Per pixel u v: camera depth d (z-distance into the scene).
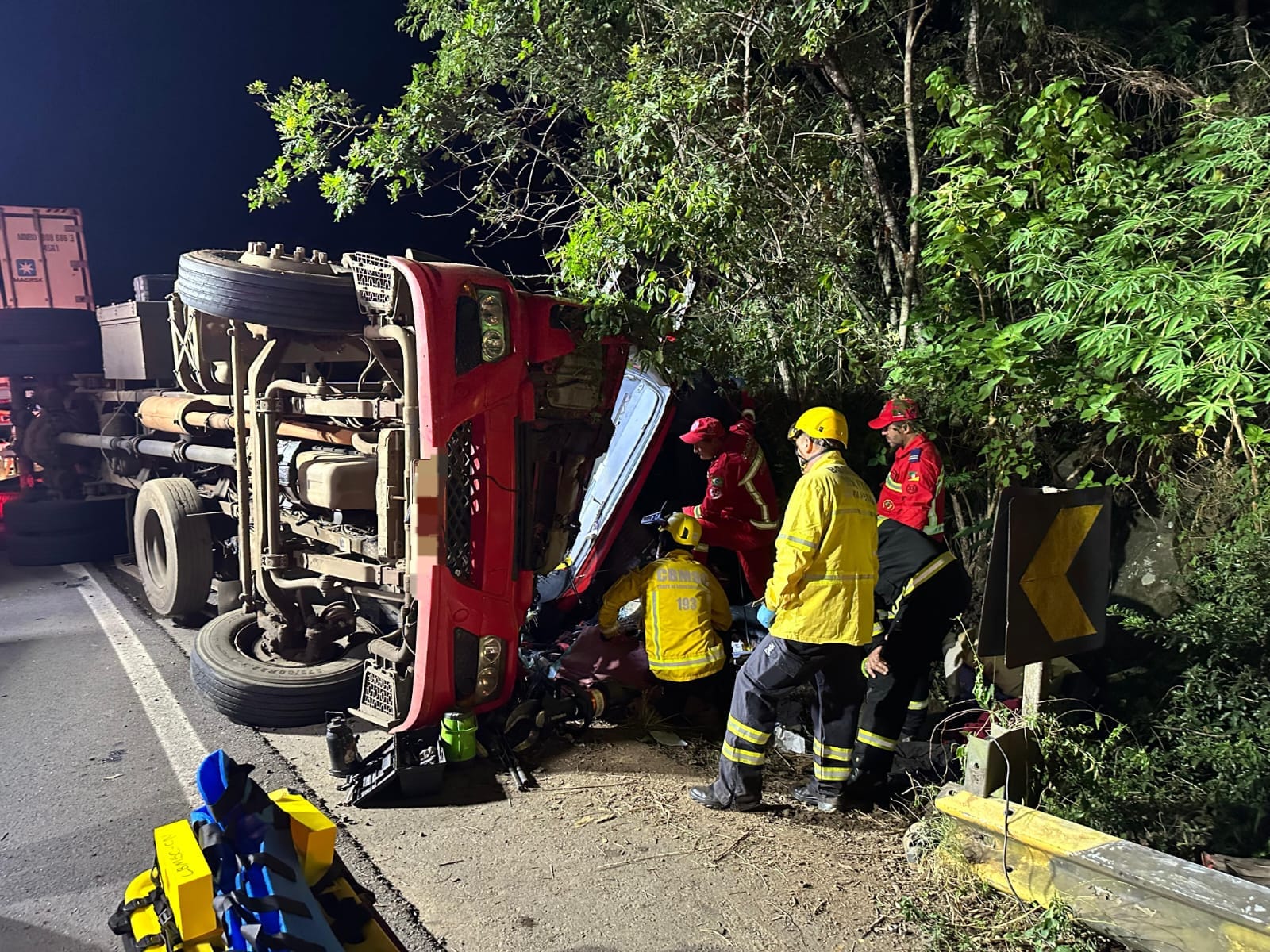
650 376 5.88
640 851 3.34
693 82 4.95
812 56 4.96
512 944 2.76
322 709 4.47
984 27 5.55
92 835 3.40
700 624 4.43
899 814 3.66
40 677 5.16
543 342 4.31
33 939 2.76
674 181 4.88
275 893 1.60
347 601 4.91
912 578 3.92
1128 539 4.95
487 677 4.12
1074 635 3.14
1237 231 3.69
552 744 4.36
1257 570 3.76
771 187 5.25
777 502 5.60
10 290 9.96
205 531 5.84
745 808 3.68
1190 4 5.63
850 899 3.03
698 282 5.61
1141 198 4.04
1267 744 3.43
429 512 3.81
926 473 4.02
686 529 4.53
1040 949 2.59
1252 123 3.81
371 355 4.22
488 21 5.96
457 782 3.92
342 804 3.69
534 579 4.52
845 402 5.70
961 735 4.25
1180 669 4.20
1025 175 4.27
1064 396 4.11
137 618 6.41
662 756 4.24
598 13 5.93
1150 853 2.56
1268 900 2.29
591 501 5.78
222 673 4.42
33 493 8.61
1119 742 3.68
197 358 5.44
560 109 6.68
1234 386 3.39
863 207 5.66
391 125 6.65
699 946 2.77
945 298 4.62
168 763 4.04
